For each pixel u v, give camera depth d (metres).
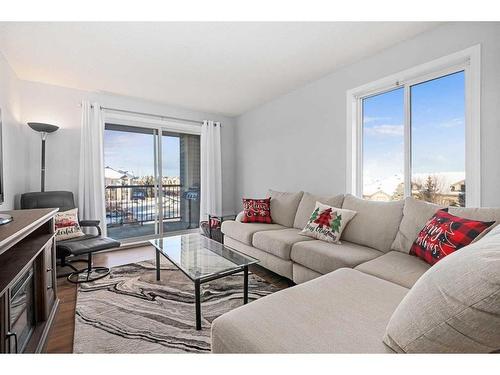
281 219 3.28
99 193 3.56
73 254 2.40
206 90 3.60
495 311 0.50
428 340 0.64
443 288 0.61
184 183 4.60
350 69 2.86
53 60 2.67
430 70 2.23
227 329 0.97
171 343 1.57
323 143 3.22
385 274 1.53
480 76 1.91
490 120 1.87
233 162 5.11
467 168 2.03
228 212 5.04
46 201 2.99
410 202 2.02
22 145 3.09
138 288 2.36
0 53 2.47
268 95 3.83
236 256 2.17
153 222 4.26
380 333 0.92
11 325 1.21
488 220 1.51
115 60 2.68
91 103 3.55
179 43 2.36
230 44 2.39
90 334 1.65
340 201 2.66
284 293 1.22
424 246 1.65
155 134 4.26
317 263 2.04
